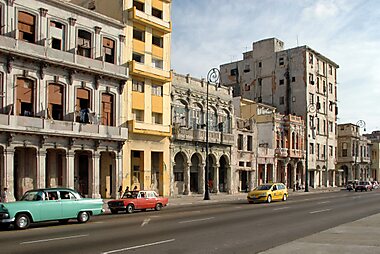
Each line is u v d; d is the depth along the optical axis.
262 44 78.38
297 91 73.38
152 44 43.34
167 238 14.82
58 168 34.81
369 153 98.81
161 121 43.50
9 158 29.97
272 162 61.66
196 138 46.69
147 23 42.16
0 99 30.25
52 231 17.03
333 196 45.75
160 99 43.38
